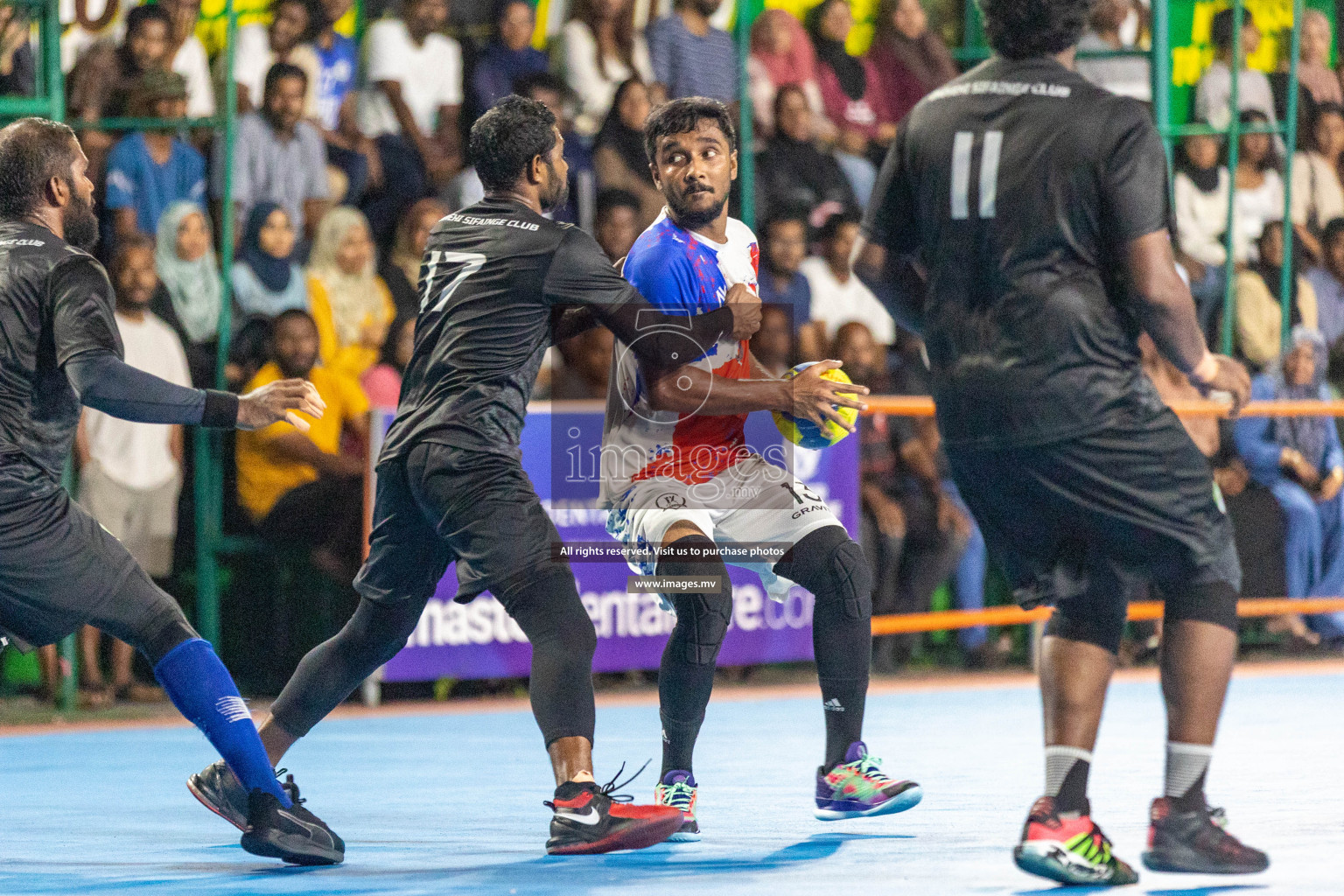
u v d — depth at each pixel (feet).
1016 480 31.04
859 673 39.60
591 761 35.32
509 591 35.04
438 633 73.92
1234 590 31.35
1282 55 98.63
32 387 32.83
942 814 42.29
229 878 33.32
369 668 37.70
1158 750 56.54
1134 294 29.73
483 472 34.83
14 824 42.22
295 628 77.77
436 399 35.32
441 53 84.53
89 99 77.97
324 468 76.69
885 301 34.04
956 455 31.81
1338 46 104.37
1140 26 95.66
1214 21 96.89
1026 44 30.81
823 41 92.68
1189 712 31.12
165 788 49.73
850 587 39.22
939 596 88.94
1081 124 29.71
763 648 78.64
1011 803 44.32
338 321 78.89
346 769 53.52
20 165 33.99
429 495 35.04
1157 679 82.74
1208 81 96.22
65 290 32.55
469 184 82.84
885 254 33.01
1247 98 96.07
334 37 84.28
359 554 76.89
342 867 34.68
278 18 82.48
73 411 33.78
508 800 46.37
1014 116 30.32
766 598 78.69
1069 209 29.81
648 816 35.12
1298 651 93.50
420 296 36.68
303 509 76.33
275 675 77.61
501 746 60.08
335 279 79.20
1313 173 98.32
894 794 39.19
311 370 76.38
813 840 37.76
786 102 88.74
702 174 37.55
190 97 79.82
